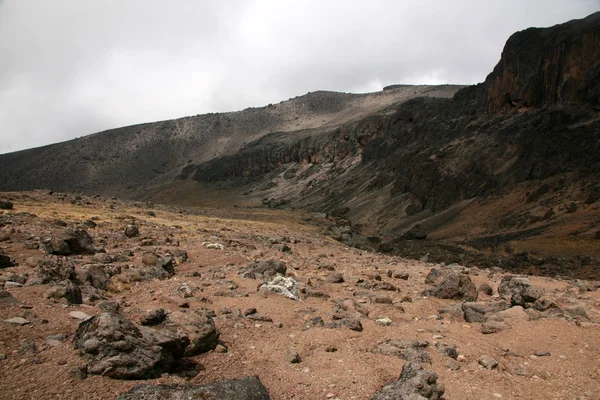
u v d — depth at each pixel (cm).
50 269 1377
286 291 1551
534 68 12669
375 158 19550
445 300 1664
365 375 857
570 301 1602
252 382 730
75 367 736
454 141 13725
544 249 5991
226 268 2044
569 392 814
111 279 1572
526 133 11450
